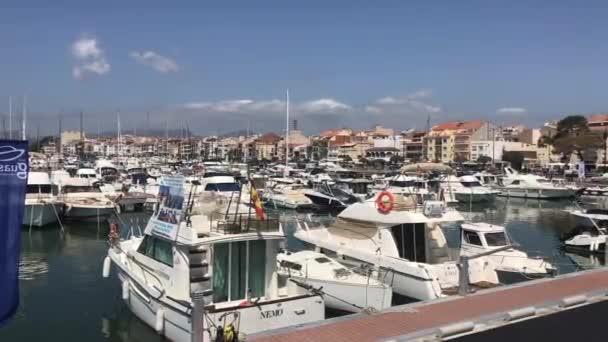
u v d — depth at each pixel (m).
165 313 12.62
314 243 20.05
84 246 27.70
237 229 13.12
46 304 17.12
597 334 9.89
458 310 11.29
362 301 14.90
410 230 17.42
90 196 36.47
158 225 14.13
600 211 31.56
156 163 81.19
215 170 58.31
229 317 11.52
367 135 183.25
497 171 86.31
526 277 17.34
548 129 144.75
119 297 17.78
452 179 52.12
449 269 15.98
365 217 18.14
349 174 71.44
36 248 27.09
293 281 13.65
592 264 24.86
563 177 74.94
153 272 14.23
